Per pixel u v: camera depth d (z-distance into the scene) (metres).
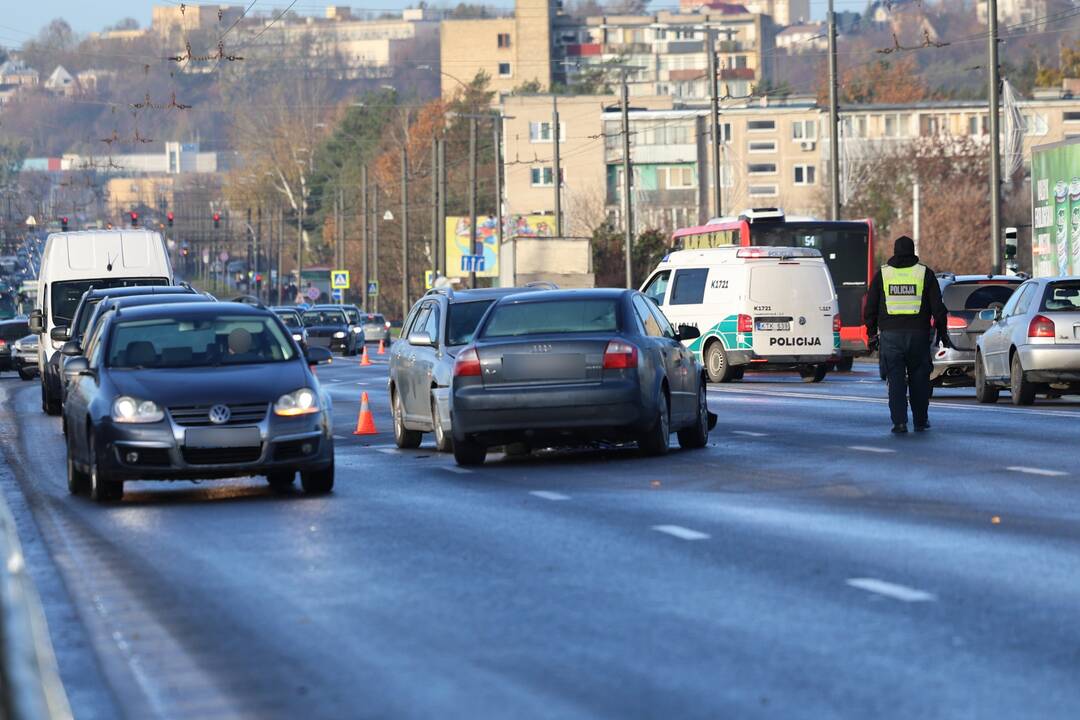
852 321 130.00
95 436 45.94
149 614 28.00
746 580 29.39
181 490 49.66
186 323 49.59
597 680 21.86
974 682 21.31
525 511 40.25
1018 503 40.09
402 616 26.86
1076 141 155.38
